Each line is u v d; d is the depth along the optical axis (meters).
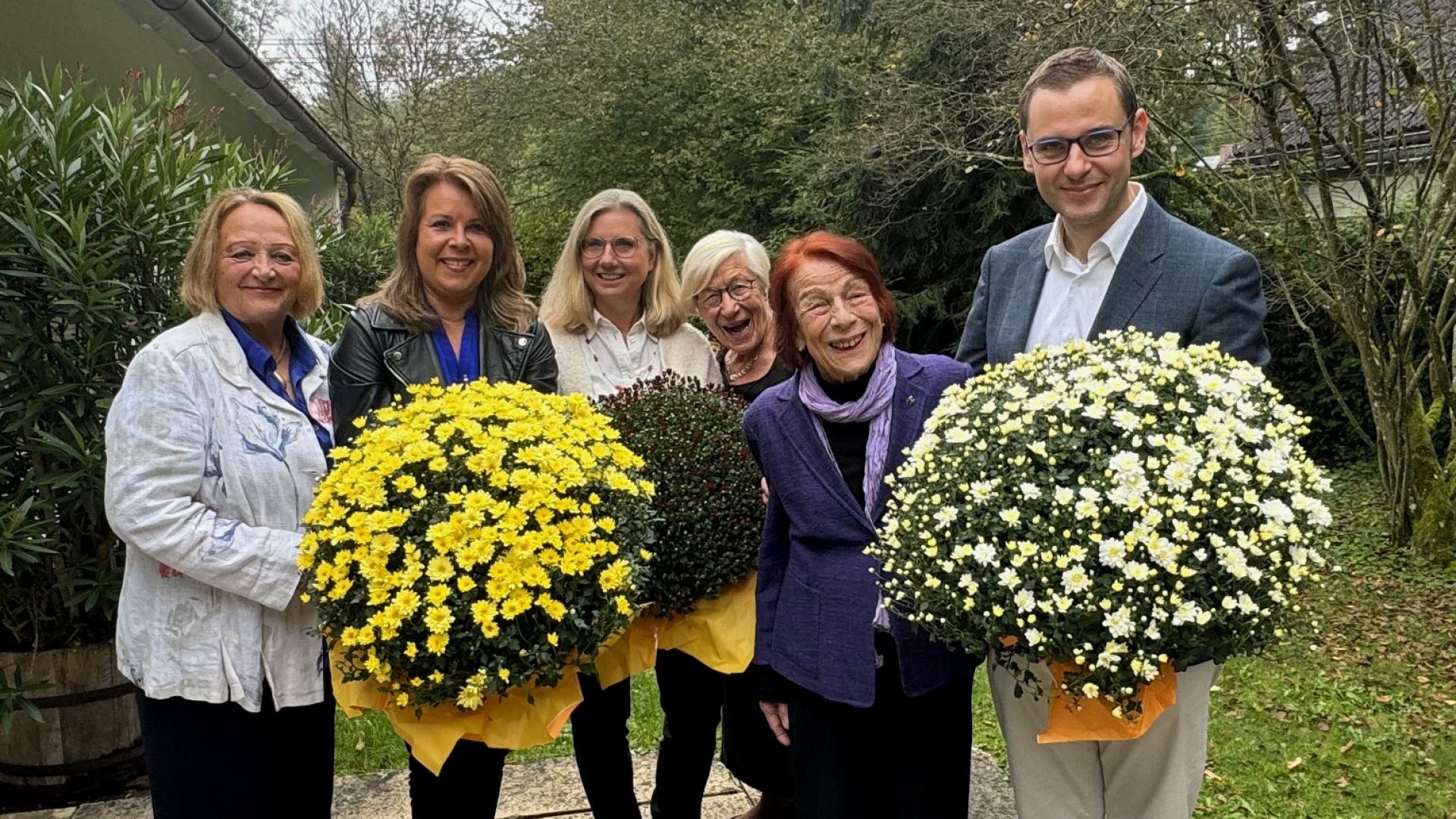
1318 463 8.52
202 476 1.80
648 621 2.15
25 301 2.80
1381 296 5.93
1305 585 1.50
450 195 2.12
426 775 1.99
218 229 1.93
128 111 3.25
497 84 16.75
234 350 1.91
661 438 2.17
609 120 14.97
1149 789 1.82
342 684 1.81
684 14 15.57
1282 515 1.42
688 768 2.46
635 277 2.61
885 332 1.88
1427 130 5.76
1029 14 6.48
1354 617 4.96
